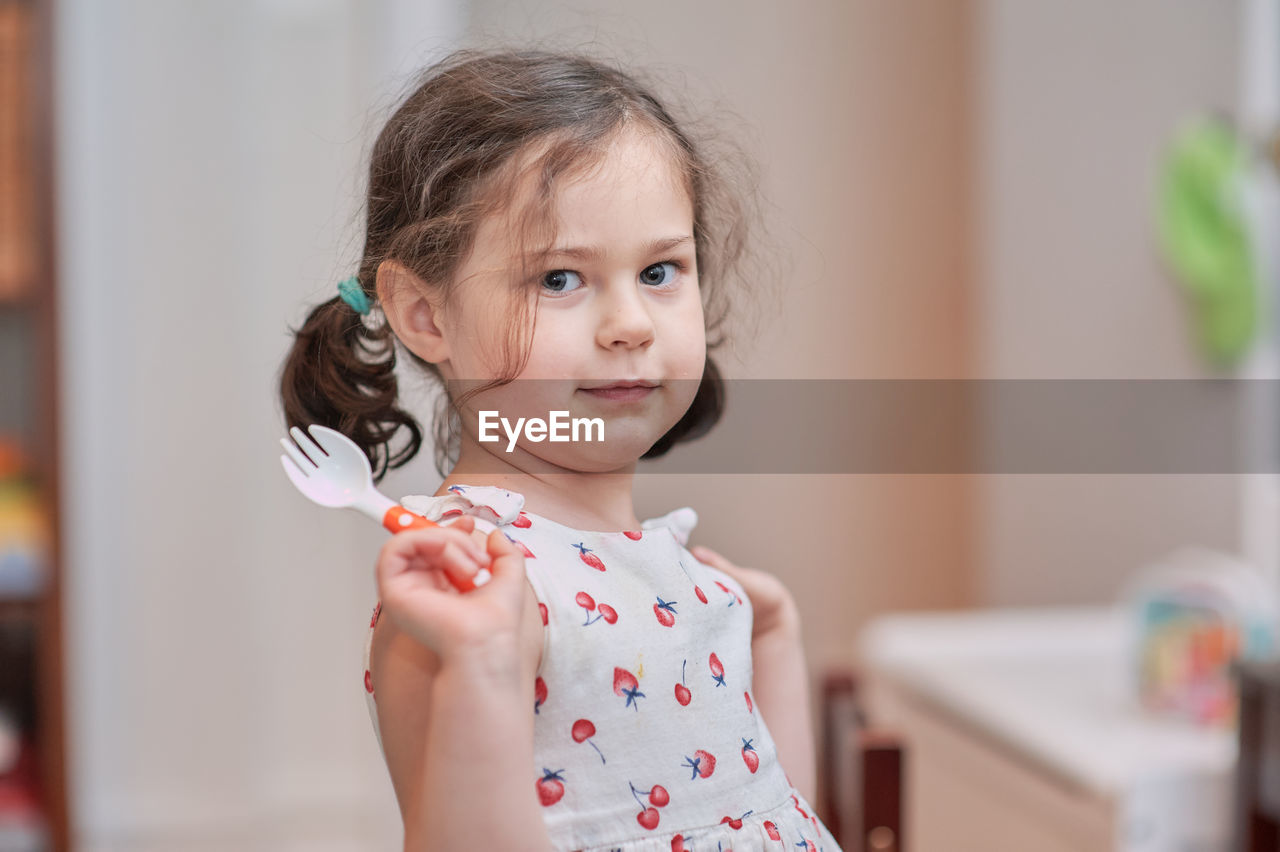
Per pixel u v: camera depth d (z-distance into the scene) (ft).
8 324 10.05
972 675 8.18
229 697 10.59
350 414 3.83
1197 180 10.97
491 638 3.40
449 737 3.36
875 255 13.80
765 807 3.72
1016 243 12.52
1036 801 6.92
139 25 10.13
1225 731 6.99
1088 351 12.02
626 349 3.63
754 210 4.18
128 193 10.18
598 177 3.61
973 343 13.58
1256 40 10.64
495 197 3.61
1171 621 7.42
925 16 13.78
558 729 3.58
